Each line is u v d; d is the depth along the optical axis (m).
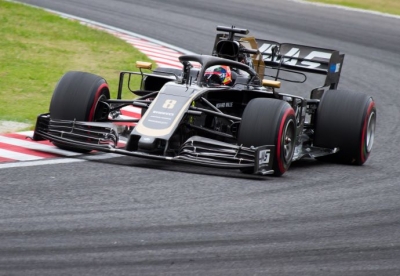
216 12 75.06
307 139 33.69
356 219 24.45
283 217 24.05
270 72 55.72
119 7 72.94
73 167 28.30
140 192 25.64
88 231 21.55
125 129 31.73
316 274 19.42
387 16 85.06
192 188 26.59
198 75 30.83
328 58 36.97
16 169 27.47
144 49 56.72
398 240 22.58
